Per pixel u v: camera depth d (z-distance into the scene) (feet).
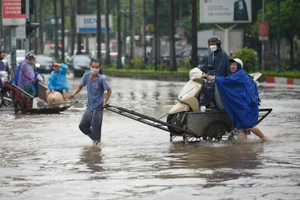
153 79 345.51
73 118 132.36
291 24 379.96
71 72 422.82
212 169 71.92
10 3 192.13
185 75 319.27
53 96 146.10
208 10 394.11
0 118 133.28
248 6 393.70
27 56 155.02
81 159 80.28
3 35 474.90
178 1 586.45
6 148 90.68
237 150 86.43
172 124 94.12
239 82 93.40
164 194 59.98
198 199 57.93
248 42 461.37
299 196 58.75
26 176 69.26
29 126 118.32
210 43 96.37
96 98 94.22
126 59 522.47
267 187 62.23
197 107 94.58
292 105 157.69
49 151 87.51
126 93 213.25
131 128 113.50
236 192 60.23
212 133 94.43
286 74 283.79
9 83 153.79
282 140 96.43
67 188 63.00
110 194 60.29
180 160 78.74
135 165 75.51
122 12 528.63
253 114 93.81
